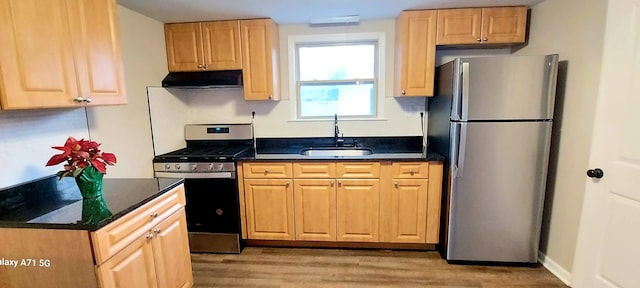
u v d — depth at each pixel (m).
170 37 2.70
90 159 1.50
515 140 2.12
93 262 1.24
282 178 2.52
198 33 2.68
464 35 2.46
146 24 2.48
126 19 2.27
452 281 2.16
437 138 2.60
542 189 2.17
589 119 1.88
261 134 3.11
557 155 2.16
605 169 1.75
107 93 1.65
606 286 1.79
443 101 2.42
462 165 2.19
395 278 2.21
